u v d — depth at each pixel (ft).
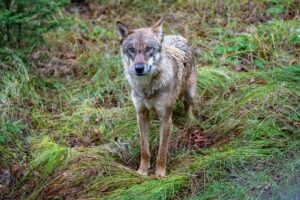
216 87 36.65
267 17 44.62
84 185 28.50
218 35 43.39
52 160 30.14
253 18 44.73
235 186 25.91
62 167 29.78
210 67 38.58
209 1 47.32
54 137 33.53
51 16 43.80
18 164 31.12
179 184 27.02
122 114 35.04
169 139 31.91
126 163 31.32
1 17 35.58
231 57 39.91
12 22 36.09
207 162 28.17
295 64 36.88
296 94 32.55
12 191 29.68
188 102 34.45
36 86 38.40
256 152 28.09
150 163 31.50
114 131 33.60
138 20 47.16
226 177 26.99
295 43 39.58
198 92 36.70
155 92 28.73
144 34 28.02
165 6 48.85
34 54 42.32
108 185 28.09
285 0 45.32
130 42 28.09
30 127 34.58
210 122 33.47
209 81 37.11
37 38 39.58
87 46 43.47
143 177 28.71
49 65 41.29
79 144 32.96
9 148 32.17
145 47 27.61
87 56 41.78
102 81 38.88
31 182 29.86
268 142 28.84
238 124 31.45
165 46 30.55
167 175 28.91
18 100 36.01
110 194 27.45
